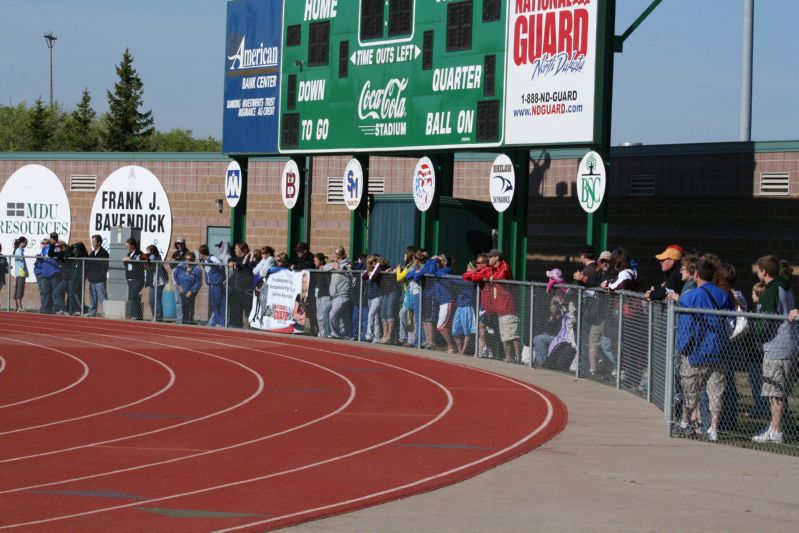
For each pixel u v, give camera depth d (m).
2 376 19.17
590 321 18.91
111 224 39.31
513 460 11.65
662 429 13.78
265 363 21.41
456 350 22.97
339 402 16.31
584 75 21.44
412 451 12.17
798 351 12.38
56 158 40.44
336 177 34.53
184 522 8.72
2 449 12.22
